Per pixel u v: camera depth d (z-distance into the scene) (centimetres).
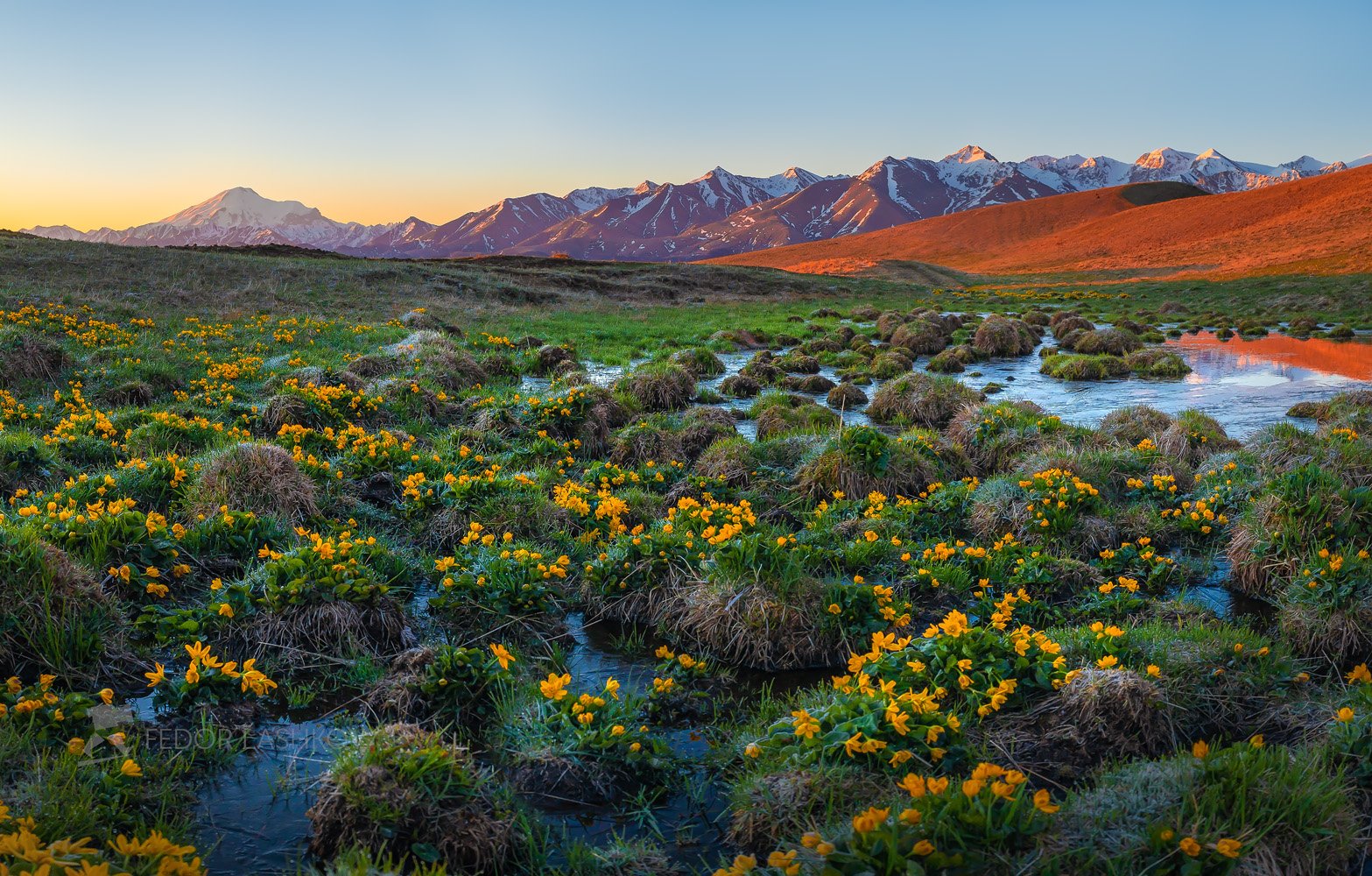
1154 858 350
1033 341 3119
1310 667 593
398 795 393
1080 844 363
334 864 376
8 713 450
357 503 895
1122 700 475
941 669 516
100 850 342
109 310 2436
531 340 2469
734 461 1051
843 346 2941
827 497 988
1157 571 745
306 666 562
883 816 329
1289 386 2011
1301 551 717
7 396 1290
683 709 547
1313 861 366
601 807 444
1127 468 1052
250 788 443
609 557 721
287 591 596
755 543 655
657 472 1059
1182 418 1304
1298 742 473
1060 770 450
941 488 966
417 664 539
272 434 1231
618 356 2372
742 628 618
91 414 1200
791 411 1480
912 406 1557
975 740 470
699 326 3400
